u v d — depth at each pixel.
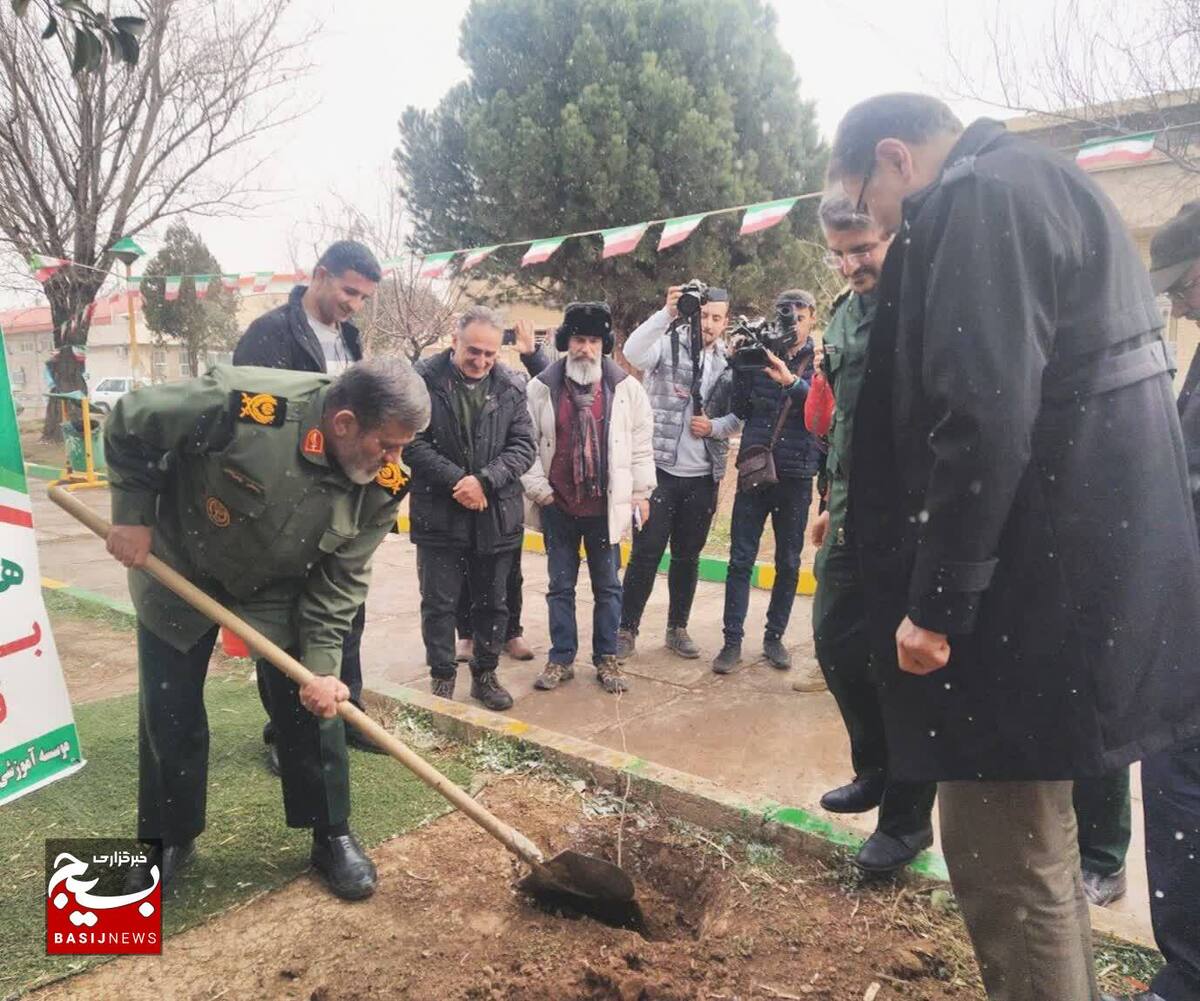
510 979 2.37
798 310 4.54
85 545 8.62
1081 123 8.46
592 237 14.71
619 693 4.41
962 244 1.66
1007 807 1.82
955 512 1.66
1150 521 1.73
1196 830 2.06
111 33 2.84
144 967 2.42
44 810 3.20
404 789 3.37
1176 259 2.39
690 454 4.71
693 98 14.80
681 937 2.75
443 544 4.08
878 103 1.93
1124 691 1.72
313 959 2.46
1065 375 1.71
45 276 12.29
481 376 4.03
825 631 2.74
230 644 4.50
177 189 15.65
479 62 15.99
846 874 2.79
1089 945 1.94
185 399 2.38
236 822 3.12
